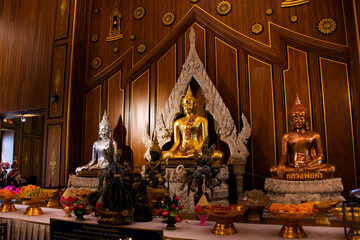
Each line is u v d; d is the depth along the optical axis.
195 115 5.35
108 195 2.67
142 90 6.56
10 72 7.66
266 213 3.66
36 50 7.38
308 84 5.31
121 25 7.03
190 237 2.24
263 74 5.64
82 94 7.07
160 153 3.34
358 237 2.10
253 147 5.48
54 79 6.95
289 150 4.55
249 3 5.93
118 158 2.85
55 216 3.18
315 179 3.81
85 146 6.88
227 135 5.20
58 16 7.24
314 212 2.30
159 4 6.71
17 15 7.89
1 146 11.45
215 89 5.47
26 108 7.22
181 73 5.72
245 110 5.64
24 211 3.54
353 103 4.95
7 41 7.89
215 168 3.36
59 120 6.71
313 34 5.41
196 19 6.31
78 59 7.02
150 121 6.36
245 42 5.80
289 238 2.18
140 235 2.40
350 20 5.09
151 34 6.67
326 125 5.10
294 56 5.49
